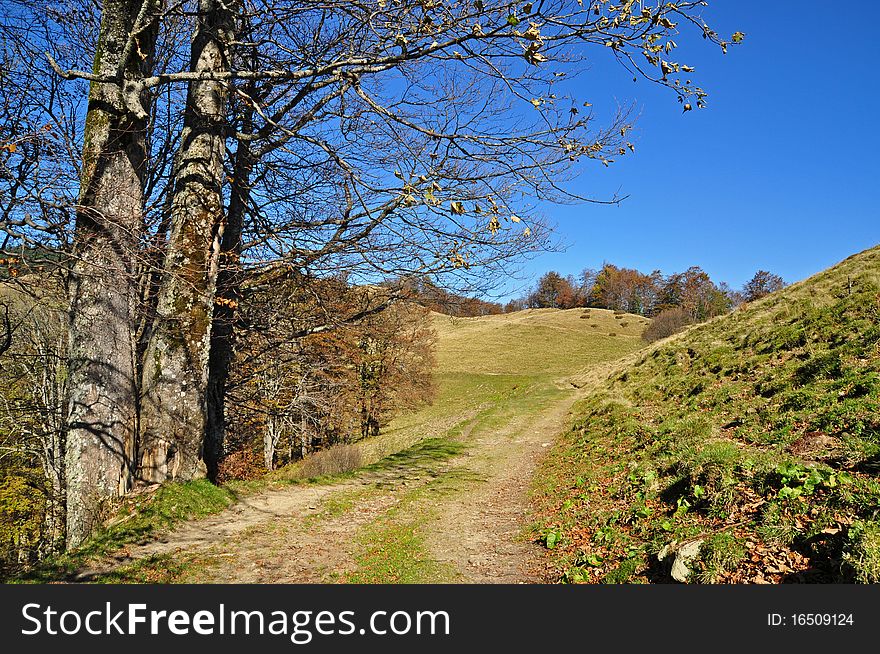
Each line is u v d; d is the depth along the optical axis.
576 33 5.80
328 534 8.59
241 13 8.99
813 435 7.52
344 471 15.16
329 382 14.81
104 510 8.17
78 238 6.52
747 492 6.21
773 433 8.15
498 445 19.00
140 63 8.55
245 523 8.90
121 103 8.23
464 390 47.12
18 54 8.64
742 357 14.74
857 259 20.44
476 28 5.76
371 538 8.40
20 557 16.30
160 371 9.26
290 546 7.92
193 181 9.34
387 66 7.02
